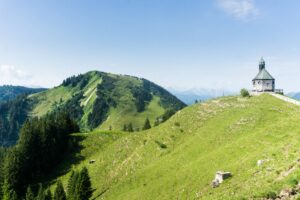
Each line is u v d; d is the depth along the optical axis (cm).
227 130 8662
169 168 8375
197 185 6253
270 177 3625
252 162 5244
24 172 12262
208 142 8531
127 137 12912
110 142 14512
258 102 10338
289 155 4341
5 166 11900
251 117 8869
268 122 8131
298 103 8919
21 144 13188
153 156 10119
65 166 13150
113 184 9769
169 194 6719
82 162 13038
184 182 6881
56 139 14288
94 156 13288
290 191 2881
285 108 8944
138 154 10900
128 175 9800
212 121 10156
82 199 8719
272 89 12812
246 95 11688
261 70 13150
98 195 9475
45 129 14050
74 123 16700
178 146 9825
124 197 8206
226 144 7694
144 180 8600
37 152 13062
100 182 10381
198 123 10638
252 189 3544
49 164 13338
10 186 11475
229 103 11319
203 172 6688
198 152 8306
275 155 4825
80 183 8794
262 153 5403
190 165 7594
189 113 11781
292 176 3091
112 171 10756
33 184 12350
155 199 6938
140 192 7856
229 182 5072
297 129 6272
